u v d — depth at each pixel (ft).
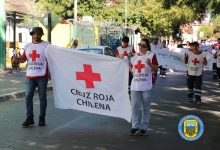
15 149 24.48
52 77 30.73
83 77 30.01
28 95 30.63
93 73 29.73
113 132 29.60
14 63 75.51
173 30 168.45
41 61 30.58
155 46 54.44
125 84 29.27
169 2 74.79
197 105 43.68
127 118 29.37
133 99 28.50
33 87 30.76
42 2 133.49
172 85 62.90
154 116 36.35
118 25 151.02
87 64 29.78
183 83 66.39
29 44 30.71
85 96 30.17
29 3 131.95
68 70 30.30
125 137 28.14
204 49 84.38
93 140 27.14
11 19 93.45
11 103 42.52
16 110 38.06
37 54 30.42
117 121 33.60
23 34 99.25
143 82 28.27
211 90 59.00
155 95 50.62
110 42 131.75
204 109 41.11
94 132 29.50
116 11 160.35
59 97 30.63
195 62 44.73
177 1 73.82
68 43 108.78
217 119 35.68
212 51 83.76
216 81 74.02
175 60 54.19
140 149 25.11
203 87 62.95
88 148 25.14
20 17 96.32
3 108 39.19
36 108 39.19
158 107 41.47
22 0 130.93
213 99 48.91
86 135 28.50
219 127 32.22
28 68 30.68
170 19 154.71
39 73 30.55
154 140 27.45
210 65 57.98
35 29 30.63
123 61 29.12
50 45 30.58
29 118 30.73
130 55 40.75
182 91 55.36
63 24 111.34
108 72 29.43
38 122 32.50
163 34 171.73
